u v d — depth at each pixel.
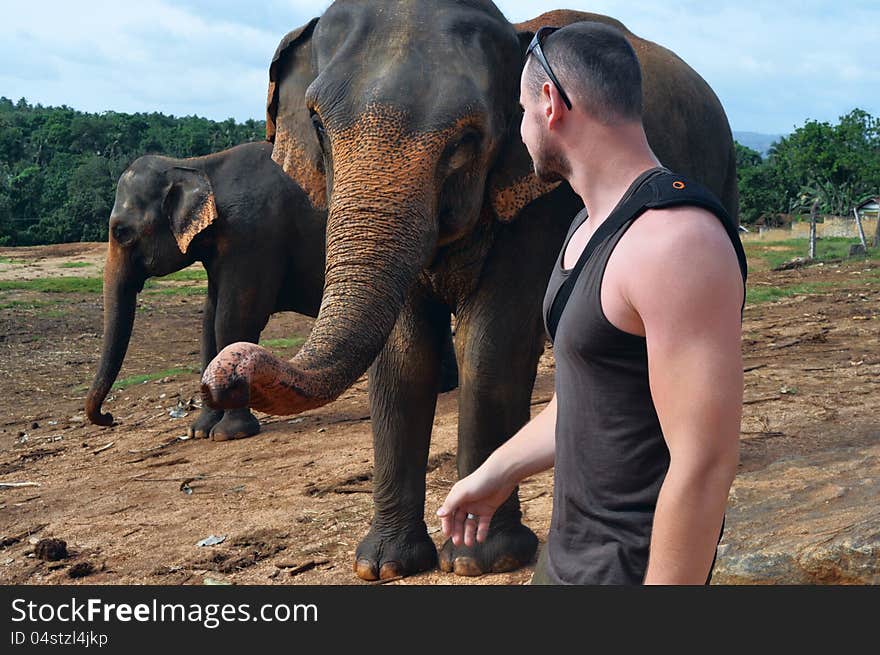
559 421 2.05
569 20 4.82
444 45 3.91
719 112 6.40
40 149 117.56
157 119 142.50
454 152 3.83
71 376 14.09
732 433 1.72
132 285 9.57
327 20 4.18
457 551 4.50
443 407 8.77
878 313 12.10
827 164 68.25
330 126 3.83
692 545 1.73
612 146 1.96
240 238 8.98
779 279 19.22
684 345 1.71
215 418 8.72
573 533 2.04
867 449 4.92
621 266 1.79
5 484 7.36
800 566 3.39
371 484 6.29
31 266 36.91
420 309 4.49
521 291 4.37
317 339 3.14
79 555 5.36
